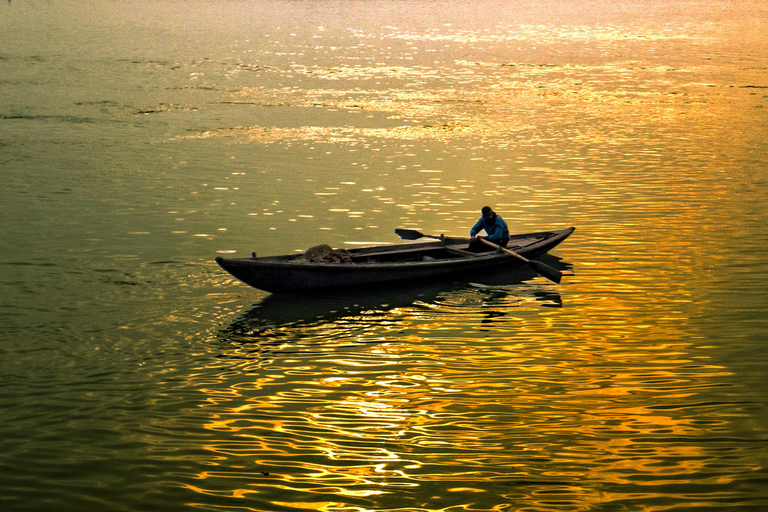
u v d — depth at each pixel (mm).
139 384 8258
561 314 10367
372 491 6289
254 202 15766
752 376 8422
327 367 8758
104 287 11094
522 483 6402
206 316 10195
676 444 7008
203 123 24062
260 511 6031
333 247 13078
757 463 6676
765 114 26078
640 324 9953
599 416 7559
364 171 18500
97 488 6336
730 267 12062
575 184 17375
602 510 6027
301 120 24797
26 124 23312
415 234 13438
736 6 85125
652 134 23016
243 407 7770
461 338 9609
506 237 12570
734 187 17000
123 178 17484
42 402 7812
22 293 10789
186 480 6445
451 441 7090
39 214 14633
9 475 6508
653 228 14164
